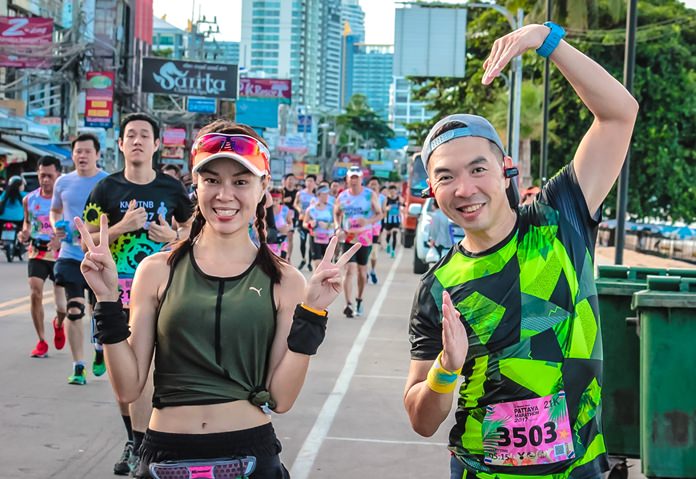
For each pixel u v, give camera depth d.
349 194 14.55
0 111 37.16
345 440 7.19
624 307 5.95
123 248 6.86
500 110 41.38
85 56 36.38
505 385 3.45
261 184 3.70
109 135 44.50
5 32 34.09
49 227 10.13
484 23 46.75
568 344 3.46
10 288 16.86
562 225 3.55
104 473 6.27
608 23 39.72
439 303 3.58
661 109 38.56
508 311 3.46
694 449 5.38
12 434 7.13
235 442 3.51
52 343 11.05
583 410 3.48
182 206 7.06
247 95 68.00
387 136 154.38
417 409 3.54
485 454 3.49
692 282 5.42
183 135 51.97
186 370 3.54
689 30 40.03
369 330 13.02
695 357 5.36
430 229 15.41
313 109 141.88
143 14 57.69
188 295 3.57
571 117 40.06
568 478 3.44
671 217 39.72
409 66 32.72
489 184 3.48
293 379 3.54
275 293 3.63
